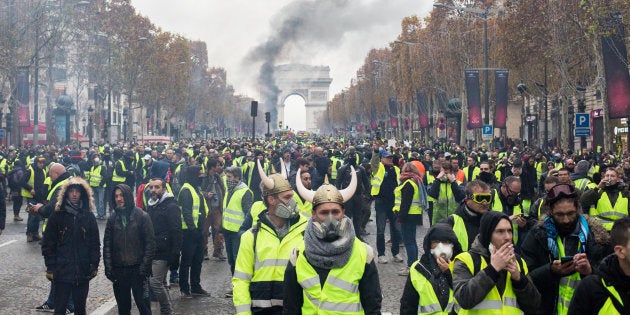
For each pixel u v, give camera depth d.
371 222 27.56
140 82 90.31
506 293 6.39
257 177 23.67
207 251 18.88
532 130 81.06
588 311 5.95
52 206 13.62
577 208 7.27
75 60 84.81
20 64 62.12
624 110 34.06
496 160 32.34
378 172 18.00
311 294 6.49
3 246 21.42
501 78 51.16
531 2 49.78
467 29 67.19
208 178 18.16
